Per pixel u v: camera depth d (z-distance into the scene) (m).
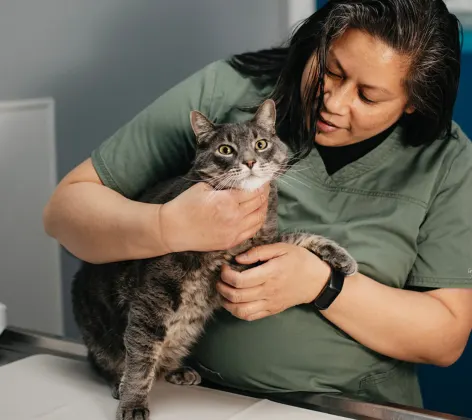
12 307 2.10
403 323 1.41
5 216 2.04
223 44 2.78
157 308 1.39
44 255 2.20
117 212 1.33
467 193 1.51
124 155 1.52
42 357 1.54
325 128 1.42
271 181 1.50
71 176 1.51
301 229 1.50
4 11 1.96
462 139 1.58
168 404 1.34
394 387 1.55
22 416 1.27
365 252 1.47
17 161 2.06
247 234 1.31
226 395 1.39
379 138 1.53
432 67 1.36
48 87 2.15
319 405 1.35
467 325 1.49
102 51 2.32
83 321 1.57
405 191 1.49
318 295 1.38
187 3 2.59
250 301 1.34
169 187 1.50
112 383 1.42
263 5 2.83
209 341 1.50
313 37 1.41
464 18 2.49
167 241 1.28
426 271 1.50
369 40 1.27
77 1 2.20
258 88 1.61
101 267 1.56
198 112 1.46
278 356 1.46
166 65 2.58
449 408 2.68
